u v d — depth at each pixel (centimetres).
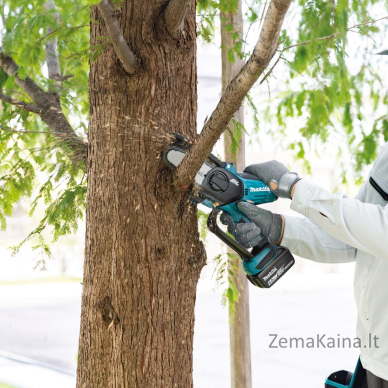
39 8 311
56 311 1106
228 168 206
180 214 213
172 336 213
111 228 208
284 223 235
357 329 232
